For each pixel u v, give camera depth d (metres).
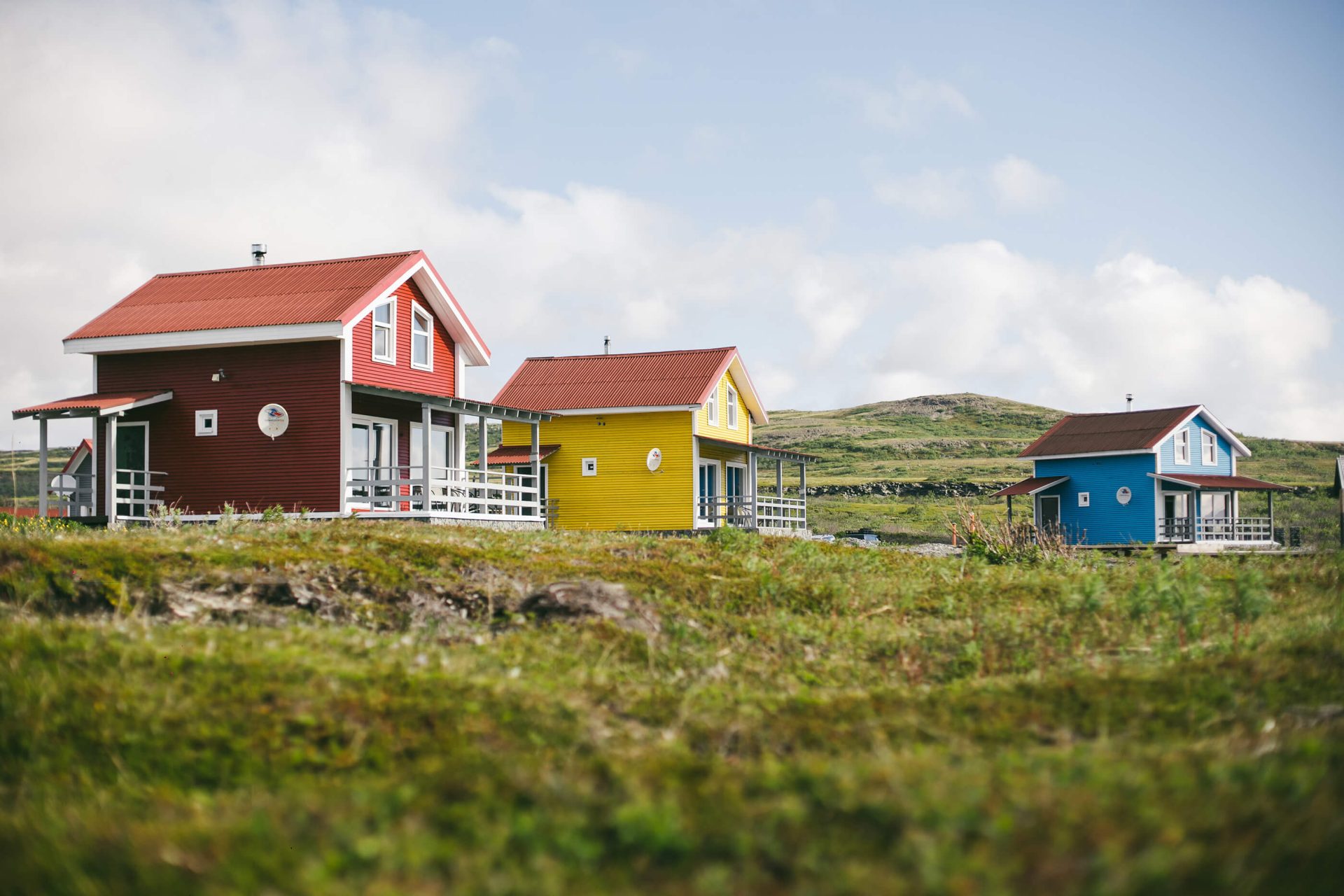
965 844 5.25
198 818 6.07
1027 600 14.84
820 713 8.66
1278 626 12.06
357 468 23.00
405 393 22.66
